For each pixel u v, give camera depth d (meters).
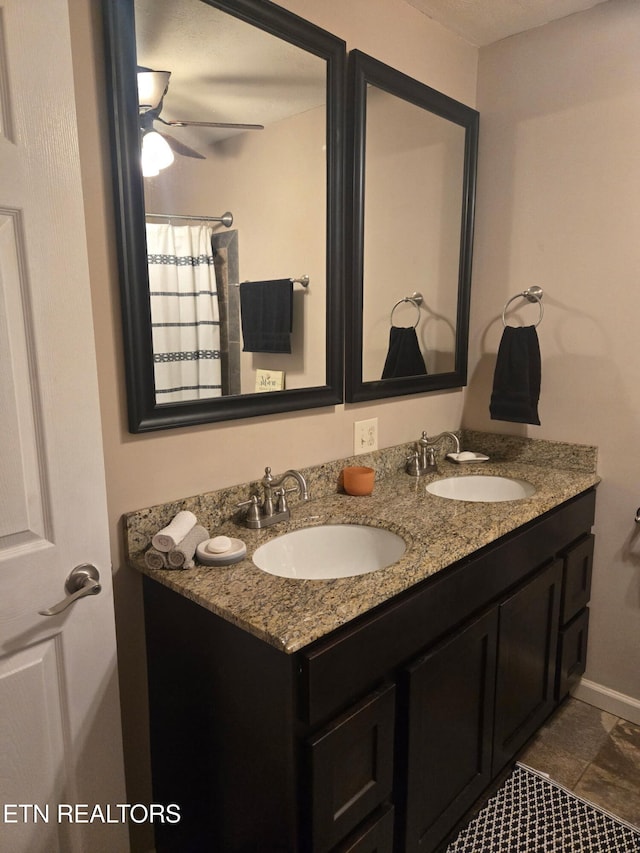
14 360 0.99
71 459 1.08
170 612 1.25
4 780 1.06
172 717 1.32
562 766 1.83
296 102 1.53
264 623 1.02
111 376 1.26
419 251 1.99
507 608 1.55
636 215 1.83
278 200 1.53
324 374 1.73
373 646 1.14
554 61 1.94
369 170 1.76
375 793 1.18
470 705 1.47
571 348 2.02
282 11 1.45
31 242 0.98
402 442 2.07
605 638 2.09
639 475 1.93
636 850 1.53
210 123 1.36
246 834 1.17
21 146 0.95
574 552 1.90
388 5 1.76
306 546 1.53
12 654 1.04
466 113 2.06
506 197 2.10
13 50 0.93
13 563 1.02
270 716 1.05
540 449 2.13
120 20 1.16
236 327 1.48
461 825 1.60
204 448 1.45
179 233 1.34
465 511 1.62
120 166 1.19
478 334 2.25
